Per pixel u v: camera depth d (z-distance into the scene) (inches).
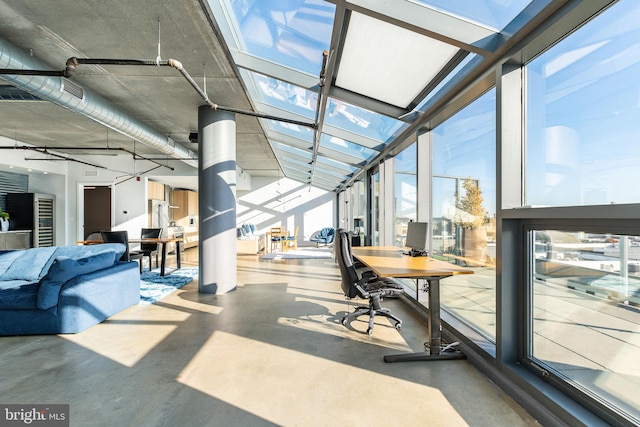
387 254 154.3
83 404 79.8
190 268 294.2
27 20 109.5
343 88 152.6
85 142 294.5
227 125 200.7
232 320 145.8
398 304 174.9
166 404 79.6
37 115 211.0
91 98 159.8
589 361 68.1
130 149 327.3
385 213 226.7
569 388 71.5
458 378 92.7
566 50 72.9
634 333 58.2
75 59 107.7
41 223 340.5
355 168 325.7
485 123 109.1
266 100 204.5
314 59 134.6
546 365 80.7
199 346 115.8
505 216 87.6
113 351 111.5
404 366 100.3
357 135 216.4
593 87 64.9
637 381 58.2
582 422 63.0
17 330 126.0
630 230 57.6
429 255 156.9
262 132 255.6
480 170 112.1
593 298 66.6
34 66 124.4
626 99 57.5
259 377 93.2
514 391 81.4
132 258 257.0
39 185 358.9
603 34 62.8
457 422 72.3
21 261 162.2
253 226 498.3
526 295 87.0
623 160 57.8
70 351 111.7
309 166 370.9
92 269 140.9
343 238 133.0
